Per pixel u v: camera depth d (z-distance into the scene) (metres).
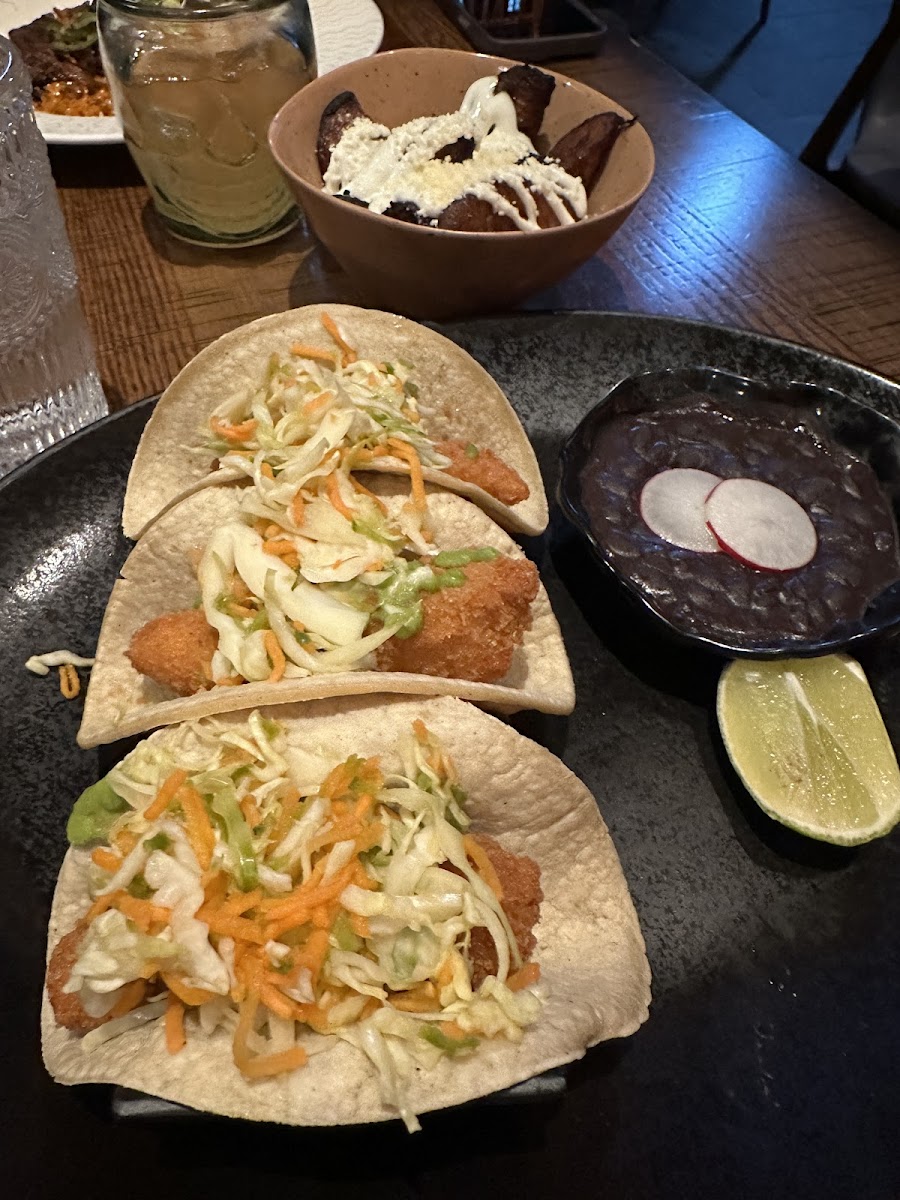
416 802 0.19
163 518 0.25
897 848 0.23
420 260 0.30
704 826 0.23
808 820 0.23
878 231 0.41
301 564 0.23
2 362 0.27
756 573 0.26
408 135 0.33
